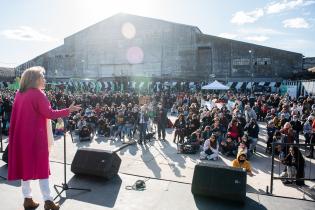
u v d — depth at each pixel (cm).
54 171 620
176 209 452
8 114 1430
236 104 1830
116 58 5184
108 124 1520
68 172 614
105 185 545
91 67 5353
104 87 4262
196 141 1209
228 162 1016
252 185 729
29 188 406
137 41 5041
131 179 586
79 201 461
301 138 1473
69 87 4281
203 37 4603
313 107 1709
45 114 365
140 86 4128
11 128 380
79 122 1506
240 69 4409
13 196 466
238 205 483
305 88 2781
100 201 467
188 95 2811
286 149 1005
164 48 4859
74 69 5466
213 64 4559
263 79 4278
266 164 993
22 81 374
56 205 403
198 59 4669
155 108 1619
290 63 4194
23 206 425
